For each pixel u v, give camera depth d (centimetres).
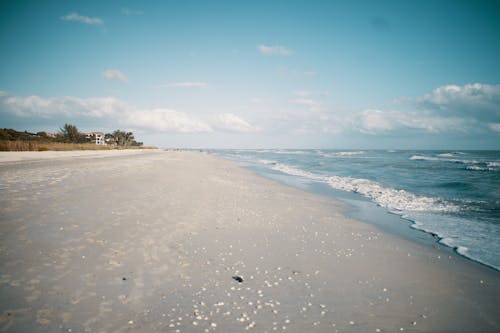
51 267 476
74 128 8031
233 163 4131
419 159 5509
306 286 483
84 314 361
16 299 378
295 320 383
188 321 365
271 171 2931
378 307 428
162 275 486
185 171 2244
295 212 1048
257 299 432
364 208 1195
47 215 754
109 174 1669
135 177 1620
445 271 571
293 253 632
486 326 390
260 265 558
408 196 1466
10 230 625
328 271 548
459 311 426
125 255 551
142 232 688
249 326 363
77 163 2372
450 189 1711
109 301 395
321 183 1981
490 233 843
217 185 1588
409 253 669
